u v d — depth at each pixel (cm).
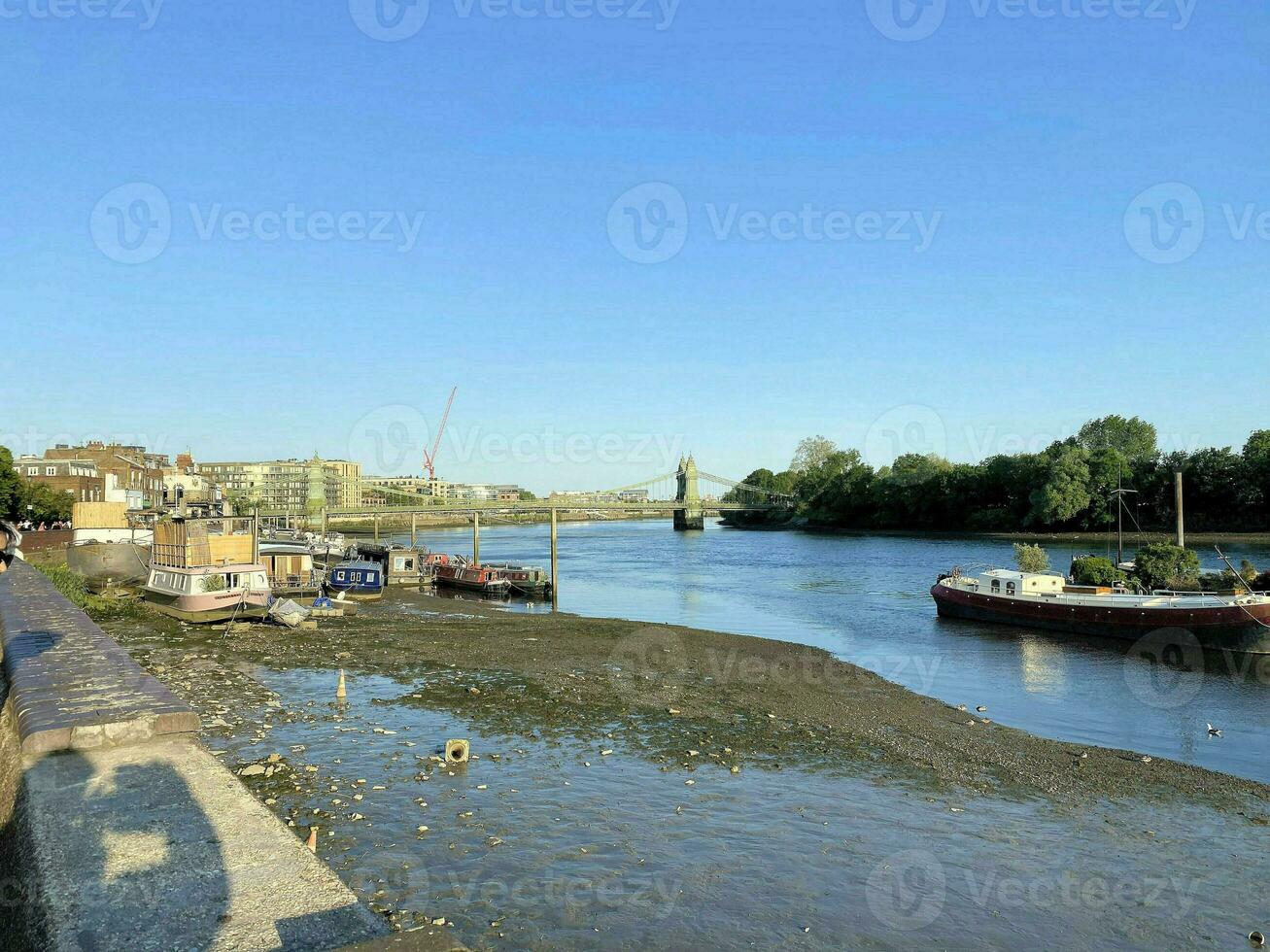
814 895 1166
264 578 3922
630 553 10931
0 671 1548
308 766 1609
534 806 1445
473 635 3612
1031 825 1459
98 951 465
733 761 1767
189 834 639
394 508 13588
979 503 14050
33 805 698
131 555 5359
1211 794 1634
